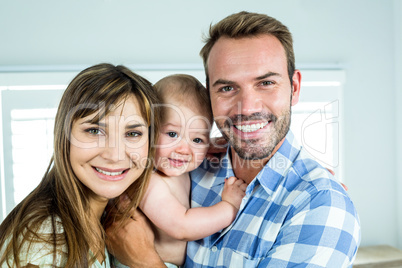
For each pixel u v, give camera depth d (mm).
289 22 2348
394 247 2371
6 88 2143
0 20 2129
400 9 2375
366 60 2414
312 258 805
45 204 859
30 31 2150
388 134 2445
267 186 963
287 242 848
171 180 1073
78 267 811
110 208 1022
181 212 993
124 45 2223
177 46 2266
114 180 879
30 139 2176
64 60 2176
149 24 2242
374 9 2416
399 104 2404
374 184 2434
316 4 2361
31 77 2117
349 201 885
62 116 877
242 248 939
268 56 950
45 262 779
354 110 2404
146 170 979
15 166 2172
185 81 1093
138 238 967
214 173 1139
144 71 2193
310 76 2307
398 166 2432
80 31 2184
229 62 958
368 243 2436
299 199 892
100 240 918
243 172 1083
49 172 949
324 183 891
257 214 957
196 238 992
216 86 991
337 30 2387
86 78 863
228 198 1029
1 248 849
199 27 2279
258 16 971
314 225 830
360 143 2416
